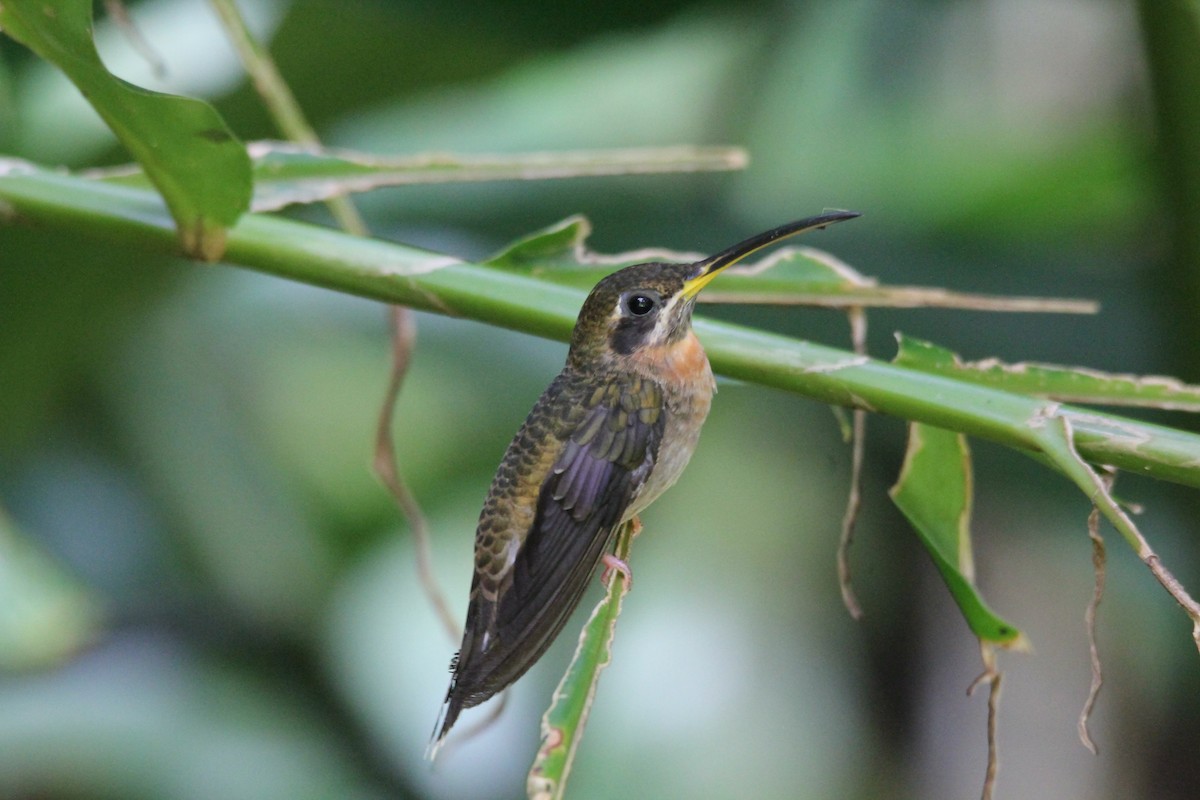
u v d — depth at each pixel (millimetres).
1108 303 3080
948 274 3088
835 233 3107
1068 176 3217
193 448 3371
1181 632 3168
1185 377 3070
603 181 3121
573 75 3344
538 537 3004
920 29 3197
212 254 2980
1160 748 3211
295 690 3352
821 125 3225
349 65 3125
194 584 3336
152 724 3207
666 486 3021
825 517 3422
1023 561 3219
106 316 3146
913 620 3377
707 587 3447
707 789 3258
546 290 2973
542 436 3010
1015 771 3230
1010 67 3277
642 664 3404
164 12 3180
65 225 2982
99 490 3260
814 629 3422
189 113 2961
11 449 3172
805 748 3332
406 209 3113
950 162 3227
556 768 2930
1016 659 3275
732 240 3098
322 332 3291
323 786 3215
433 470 3719
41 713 3199
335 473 3662
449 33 3111
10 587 3211
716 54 3264
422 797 3258
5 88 3150
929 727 3332
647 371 3016
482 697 2986
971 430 2949
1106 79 3230
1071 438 2943
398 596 3559
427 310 2975
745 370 2961
